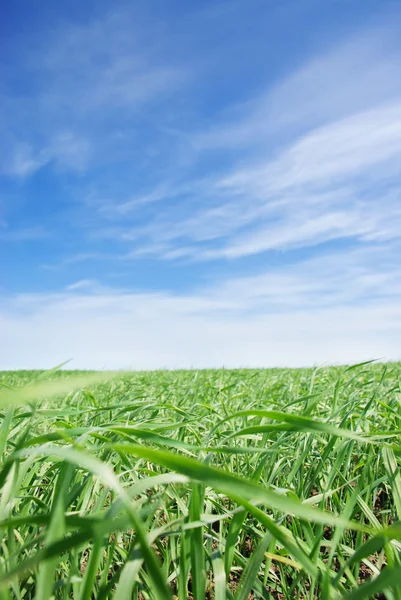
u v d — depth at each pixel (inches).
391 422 102.0
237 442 102.6
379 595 60.4
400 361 297.3
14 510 68.7
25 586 54.7
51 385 33.4
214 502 70.0
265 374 285.9
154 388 214.5
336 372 243.3
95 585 61.1
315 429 45.6
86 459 32.9
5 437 53.5
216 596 45.1
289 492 58.5
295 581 56.2
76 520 32.5
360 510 76.5
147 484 36.4
